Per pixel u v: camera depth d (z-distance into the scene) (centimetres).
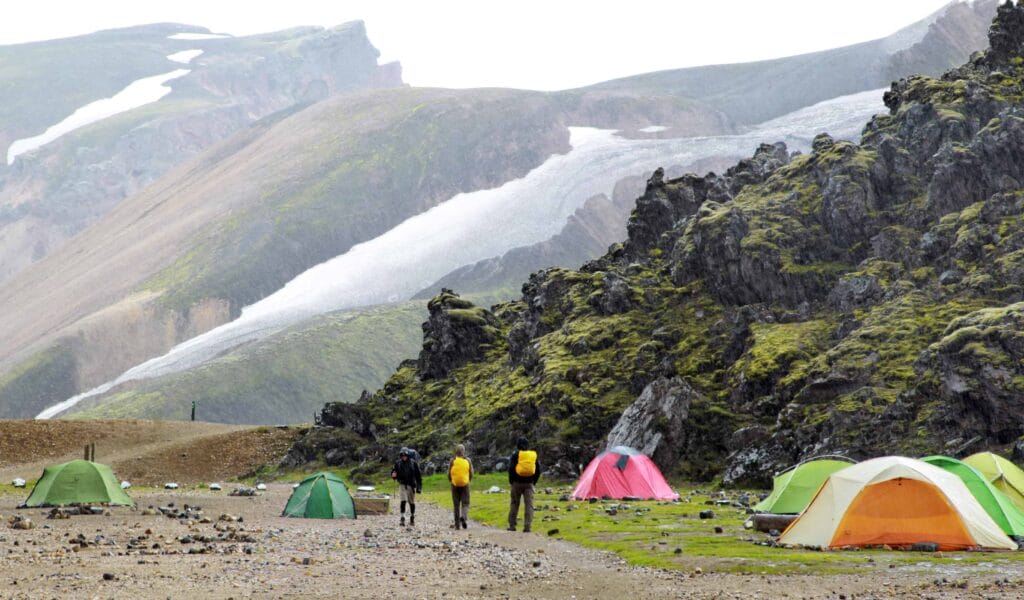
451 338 11344
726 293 9188
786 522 3650
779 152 11981
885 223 9150
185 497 6206
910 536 3070
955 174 8875
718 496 6059
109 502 4909
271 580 2492
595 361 8981
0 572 2517
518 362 10350
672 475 7206
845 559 2811
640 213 11288
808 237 9231
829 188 9406
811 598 2194
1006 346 6159
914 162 9569
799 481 3972
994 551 2964
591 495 5591
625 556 3048
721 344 8650
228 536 3534
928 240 8512
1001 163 8725
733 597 2217
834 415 6656
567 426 8206
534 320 10656
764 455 6831
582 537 3631
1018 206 8238
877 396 6750
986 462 3788
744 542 3309
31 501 4841
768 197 10075
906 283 8156
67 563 2717
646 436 7406
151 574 2542
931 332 7344
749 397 7688
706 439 7375
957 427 6209
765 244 9050
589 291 10500
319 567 2770
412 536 3772
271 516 4791
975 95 9700
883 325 7644
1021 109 9200
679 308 9475
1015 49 10575
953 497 3086
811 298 8788
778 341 8075
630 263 11006
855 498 3128
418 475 4328
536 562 2870
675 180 11475
